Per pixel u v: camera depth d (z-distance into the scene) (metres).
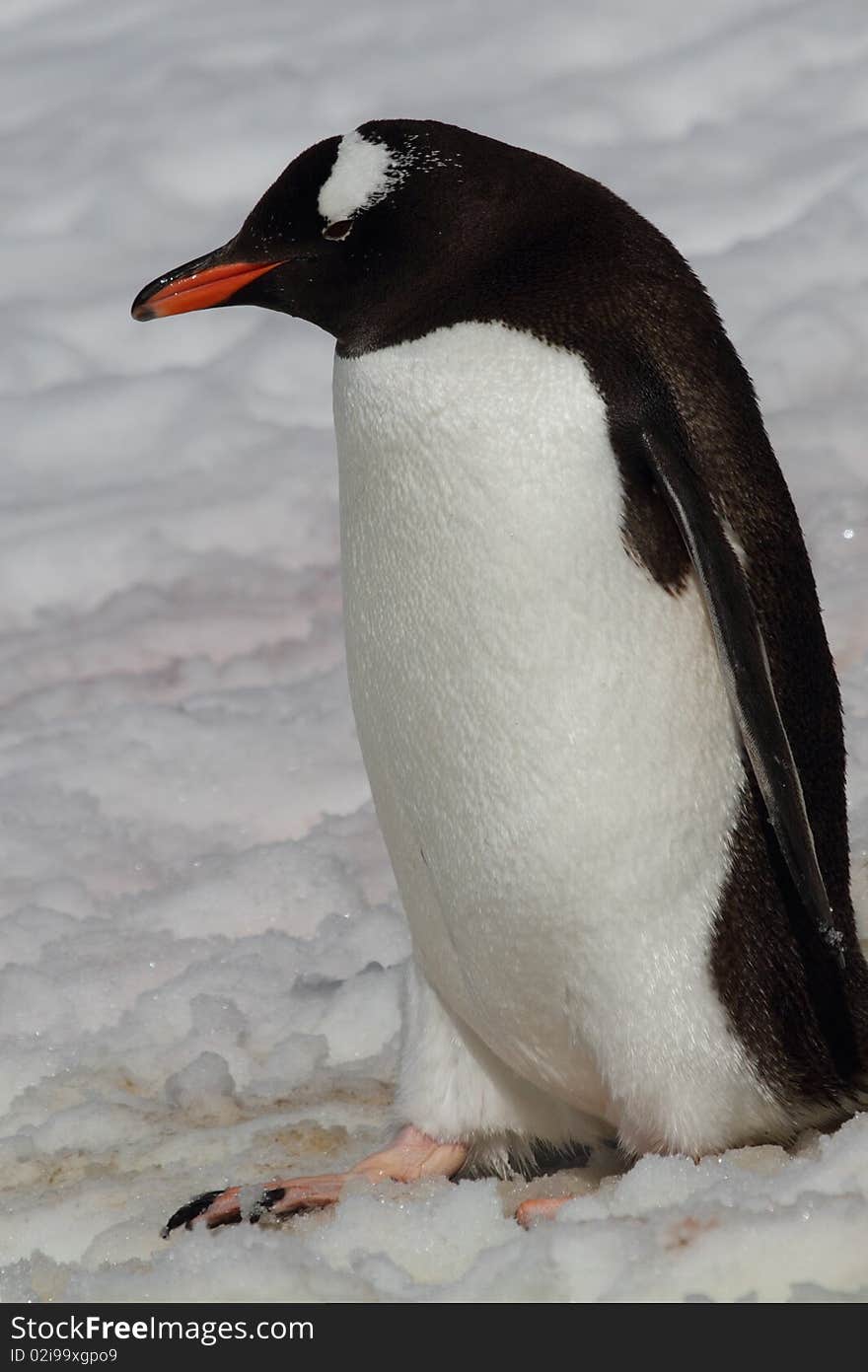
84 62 44.50
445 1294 12.66
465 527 13.20
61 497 30.14
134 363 33.94
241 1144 15.88
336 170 14.11
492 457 13.09
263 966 18.73
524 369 13.17
